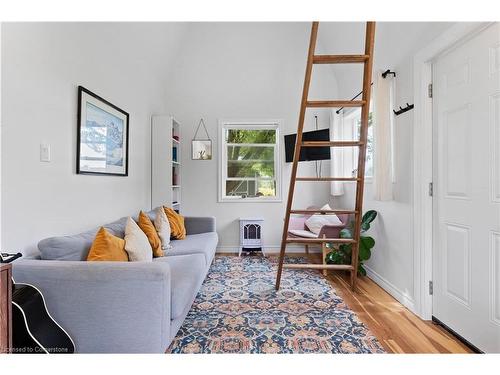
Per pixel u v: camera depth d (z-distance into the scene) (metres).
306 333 1.91
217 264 3.64
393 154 2.54
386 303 2.41
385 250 2.74
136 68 3.17
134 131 3.15
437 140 2.03
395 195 2.53
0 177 1.43
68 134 1.95
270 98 4.36
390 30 2.57
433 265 2.09
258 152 4.49
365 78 2.38
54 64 1.80
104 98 2.46
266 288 2.75
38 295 1.32
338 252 3.18
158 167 3.71
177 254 2.57
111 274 1.40
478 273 1.67
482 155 1.63
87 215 2.20
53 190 1.81
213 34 4.23
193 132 4.36
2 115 1.44
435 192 2.07
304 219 4.09
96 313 1.40
